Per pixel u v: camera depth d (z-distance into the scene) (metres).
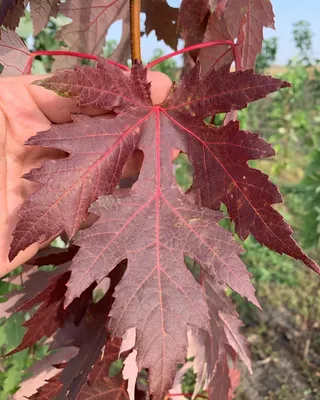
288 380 0.70
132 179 0.21
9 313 0.22
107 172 0.14
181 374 0.29
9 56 0.18
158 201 0.14
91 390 0.18
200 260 0.13
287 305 0.84
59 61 0.22
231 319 0.20
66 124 0.13
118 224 0.13
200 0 0.18
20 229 0.12
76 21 0.21
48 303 0.16
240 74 0.13
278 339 0.78
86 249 0.12
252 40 0.18
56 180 0.13
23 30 0.30
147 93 0.14
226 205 0.14
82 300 0.17
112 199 0.13
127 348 0.16
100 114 0.15
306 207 0.74
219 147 0.14
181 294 0.12
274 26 0.17
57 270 0.21
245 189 0.13
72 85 0.13
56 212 0.13
